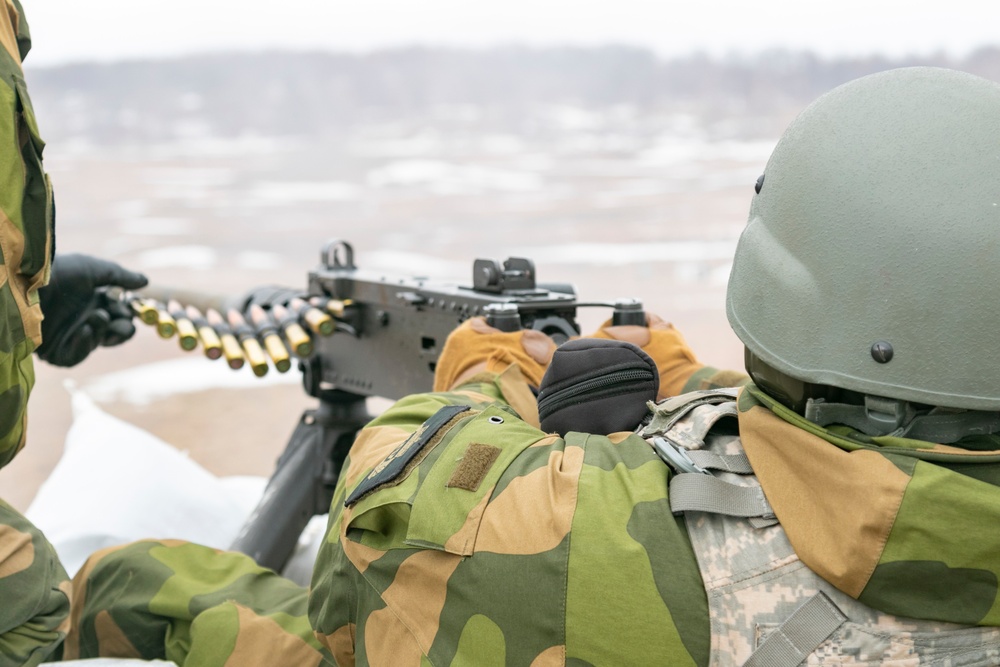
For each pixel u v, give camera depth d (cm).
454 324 181
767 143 2189
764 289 98
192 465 238
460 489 101
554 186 1366
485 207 1132
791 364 95
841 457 89
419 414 125
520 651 94
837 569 87
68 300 187
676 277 639
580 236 874
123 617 152
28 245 119
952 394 89
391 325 199
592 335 162
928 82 94
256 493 251
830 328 93
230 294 227
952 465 88
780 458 94
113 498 219
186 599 149
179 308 217
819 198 94
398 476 105
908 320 89
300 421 221
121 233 955
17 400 125
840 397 95
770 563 90
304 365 218
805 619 88
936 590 86
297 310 206
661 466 98
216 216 1095
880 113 94
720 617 90
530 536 95
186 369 480
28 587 124
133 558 157
